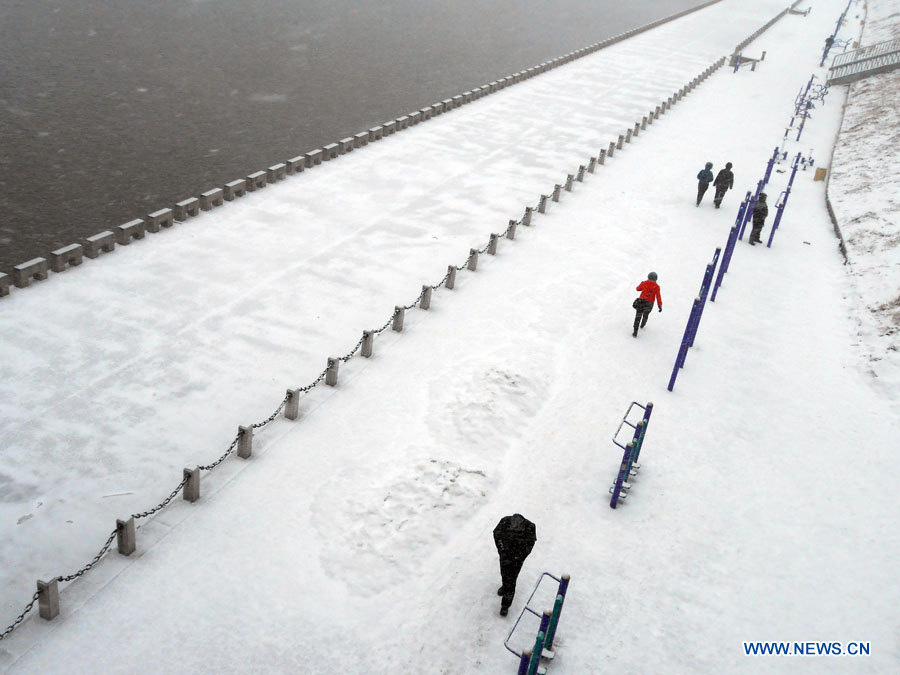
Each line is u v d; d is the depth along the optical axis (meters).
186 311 17.48
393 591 10.27
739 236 23.50
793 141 35.16
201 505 11.56
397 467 12.52
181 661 9.05
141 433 13.69
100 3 86.31
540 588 10.42
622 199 26.58
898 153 29.06
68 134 44.44
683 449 13.64
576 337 17.25
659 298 16.81
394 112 54.19
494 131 34.19
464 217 24.08
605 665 9.34
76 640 9.19
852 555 11.38
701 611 10.25
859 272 20.89
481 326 17.50
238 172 40.31
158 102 52.66
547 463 12.99
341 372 15.42
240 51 71.12
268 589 10.15
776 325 18.50
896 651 9.74
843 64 48.91
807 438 14.21
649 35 64.38
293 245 21.22
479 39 88.25
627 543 11.34
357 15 96.19
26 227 32.16
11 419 13.65
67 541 11.42
